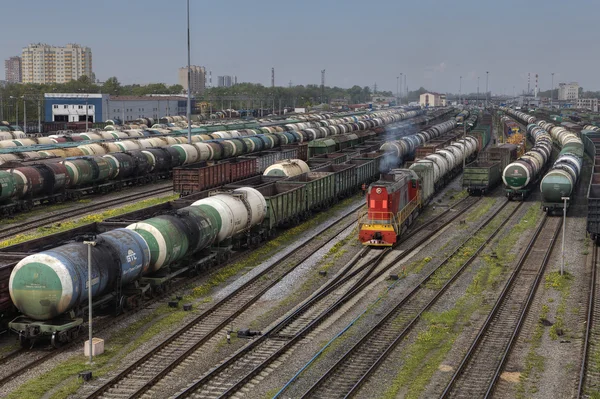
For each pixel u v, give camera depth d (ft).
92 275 88.17
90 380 75.82
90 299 82.64
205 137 308.60
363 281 120.37
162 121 530.68
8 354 83.71
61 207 191.21
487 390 72.79
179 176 204.74
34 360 81.82
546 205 187.93
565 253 143.43
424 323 97.71
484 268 130.52
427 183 200.34
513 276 122.52
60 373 77.51
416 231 166.20
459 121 532.73
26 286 83.56
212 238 122.83
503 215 191.31
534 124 501.97
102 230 114.52
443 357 83.76
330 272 127.44
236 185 164.86
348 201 211.82
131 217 124.36
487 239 156.66
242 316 100.83
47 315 84.38
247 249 144.05
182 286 115.03
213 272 124.57
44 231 158.71
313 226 172.55
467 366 80.94
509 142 350.23
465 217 188.24
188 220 114.93
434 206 207.82
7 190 168.66
